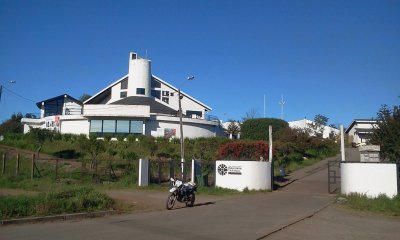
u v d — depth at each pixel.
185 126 56.31
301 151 47.69
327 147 52.03
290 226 12.77
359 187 21.27
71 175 28.67
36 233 10.38
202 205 18.00
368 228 13.29
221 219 13.74
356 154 51.03
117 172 29.73
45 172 30.17
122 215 14.32
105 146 40.81
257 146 33.06
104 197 15.69
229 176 26.08
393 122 25.25
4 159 30.61
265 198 21.67
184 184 17.11
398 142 24.73
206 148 43.12
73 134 47.97
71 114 58.31
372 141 25.94
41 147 42.81
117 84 69.69
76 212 13.75
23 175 28.75
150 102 61.97
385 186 20.75
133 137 46.25
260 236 10.82
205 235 10.71
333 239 11.11
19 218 12.11
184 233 10.90
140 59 66.62
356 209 17.83
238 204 18.58
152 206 16.83
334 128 80.88
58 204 13.70
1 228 11.12
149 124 54.47
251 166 25.81
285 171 36.12
